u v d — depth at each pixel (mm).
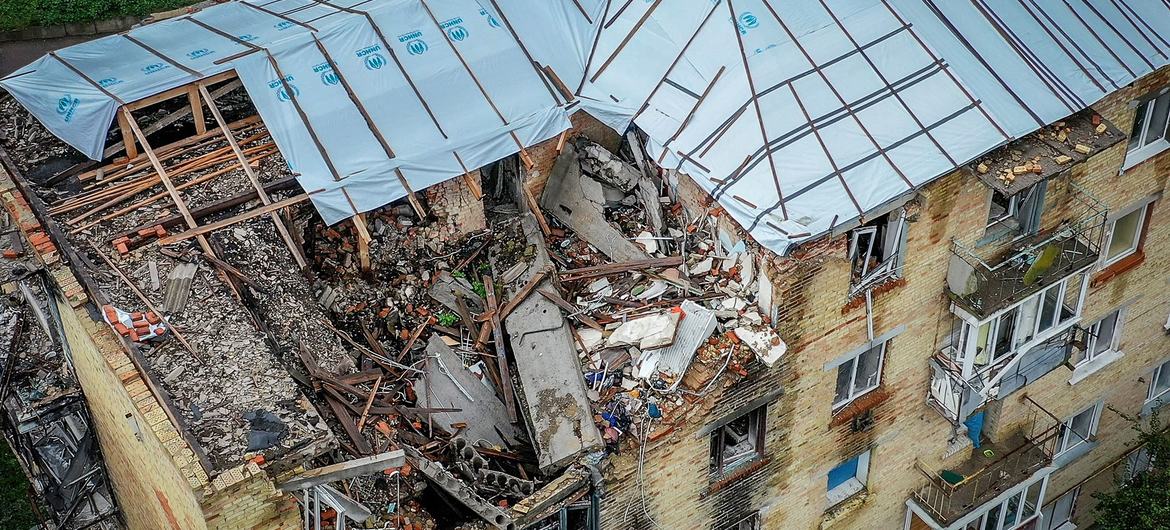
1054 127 21938
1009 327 23875
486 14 22891
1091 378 28047
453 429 20312
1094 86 22375
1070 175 22766
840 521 25266
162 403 17406
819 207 19781
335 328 20906
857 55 21578
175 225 20312
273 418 17297
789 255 19625
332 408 19531
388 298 21531
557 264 22109
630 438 19672
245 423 17172
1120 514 28000
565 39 23094
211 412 17328
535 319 20844
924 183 20234
